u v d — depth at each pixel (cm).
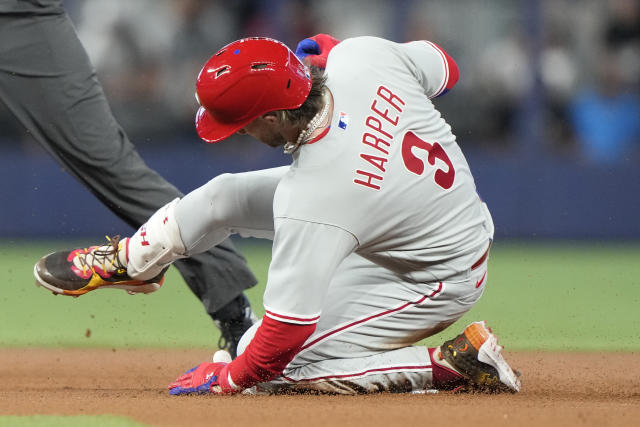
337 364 1403
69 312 2900
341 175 1254
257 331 1314
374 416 1204
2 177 4762
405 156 1311
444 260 1371
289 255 1261
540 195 4784
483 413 1238
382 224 1298
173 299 3222
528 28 4753
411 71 1409
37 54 1714
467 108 4825
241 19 4834
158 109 4816
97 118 1738
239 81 1247
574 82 4825
